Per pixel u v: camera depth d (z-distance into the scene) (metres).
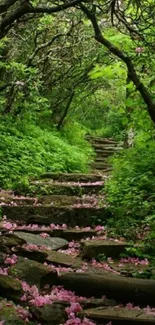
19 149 10.07
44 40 12.94
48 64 13.38
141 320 3.82
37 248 5.37
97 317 3.88
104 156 14.88
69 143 14.09
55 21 12.29
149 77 5.97
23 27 12.29
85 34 13.04
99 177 9.60
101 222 6.93
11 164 9.20
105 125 21.86
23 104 11.68
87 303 4.14
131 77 4.83
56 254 5.32
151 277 4.79
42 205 7.24
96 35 4.83
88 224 6.99
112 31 6.52
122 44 6.02
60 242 5.95
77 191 8.46
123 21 5.00
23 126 11.45
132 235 6.22
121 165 7.81
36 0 9.01
